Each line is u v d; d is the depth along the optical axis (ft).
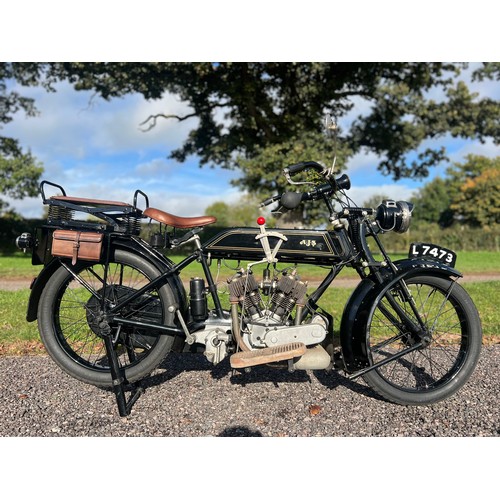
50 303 10.90
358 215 11.14
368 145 61.93
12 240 69.00
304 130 52.26
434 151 62.39
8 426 9.43
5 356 13.44
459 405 10.50
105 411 10.16
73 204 10.55
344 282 29.63
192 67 48.47
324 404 10.57
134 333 11.03
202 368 12.75
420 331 10.71
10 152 62.28
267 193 53.26
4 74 52.13
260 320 10.46
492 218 119.55
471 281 30.04
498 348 14.52
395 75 57.26
